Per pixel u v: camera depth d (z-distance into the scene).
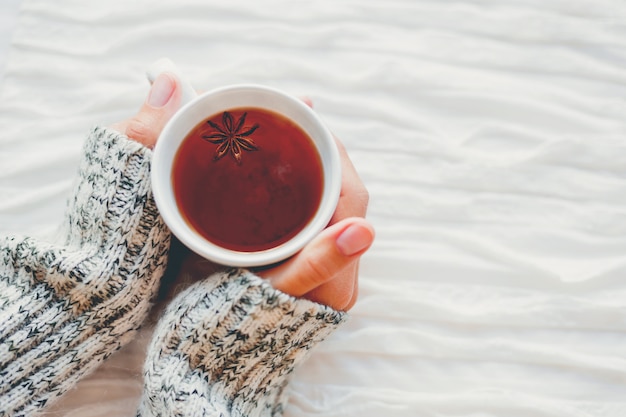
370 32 0.56
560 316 0.52
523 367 0.52
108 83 0.54
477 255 0.53
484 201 0.54
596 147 0.55
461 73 0.56
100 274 0.44
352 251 0.40
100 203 0.44
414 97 0.55
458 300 0.52
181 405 0.43
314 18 0.56
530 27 0.57
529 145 0.55
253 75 0.55
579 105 0.56
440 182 0.54
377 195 0.53
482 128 0.55
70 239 0.46
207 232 0.42
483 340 0.52
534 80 0.56
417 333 0.52
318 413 0.50
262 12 0.56
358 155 0.54
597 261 0.54
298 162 0.43
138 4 0.55
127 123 0.45
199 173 0.42
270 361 0.45
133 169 0.44
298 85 0.55
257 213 0.42
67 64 0.54
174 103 0.44
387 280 0.53
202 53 0.55
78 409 0.49
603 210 0.54
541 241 0.54
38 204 0.52
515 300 0.53
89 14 0.55
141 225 0.44
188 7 0.56
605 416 0.51
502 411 0.51
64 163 0.53
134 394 0.50
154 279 0.46
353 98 0.55
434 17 0.57
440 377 0.51
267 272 0.43
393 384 0.51
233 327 0.43
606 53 0.57
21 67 0.54
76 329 0.45
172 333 0.44
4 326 0.43
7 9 0.55
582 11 0.57
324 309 0.44
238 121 0.42
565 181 0.54
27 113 0.53
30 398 0.44
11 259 0.45
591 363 0.52
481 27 0.57
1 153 0.53
